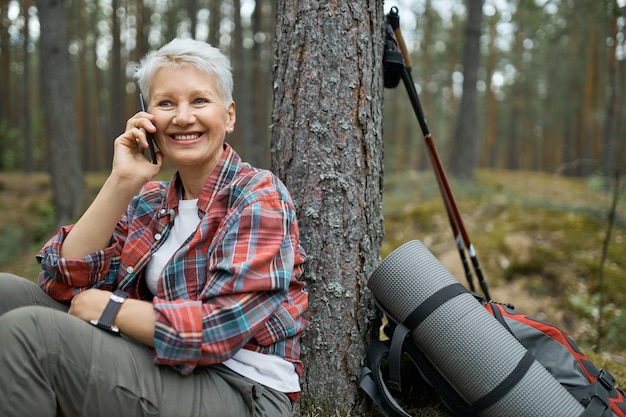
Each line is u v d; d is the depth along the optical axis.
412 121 27.31
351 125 1.87
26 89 15.52
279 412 1.44
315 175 1.87
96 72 21.33
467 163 9.62
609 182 7.45
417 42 21.95
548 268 4.74
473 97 9.56
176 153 1.54
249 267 1.35
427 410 1.94
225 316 1.31
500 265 4.90
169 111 1.54
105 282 1.61
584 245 5.01
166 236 1.60
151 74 1.55
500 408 1.54
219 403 1.36
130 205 1.73
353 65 1.86
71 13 18.67
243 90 11.20
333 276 1.88
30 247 7.79
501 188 9.00
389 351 1.69
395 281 1.71
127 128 1.58
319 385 1.89
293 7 1.88
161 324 1.29
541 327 1.80
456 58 19.33
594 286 4.44
